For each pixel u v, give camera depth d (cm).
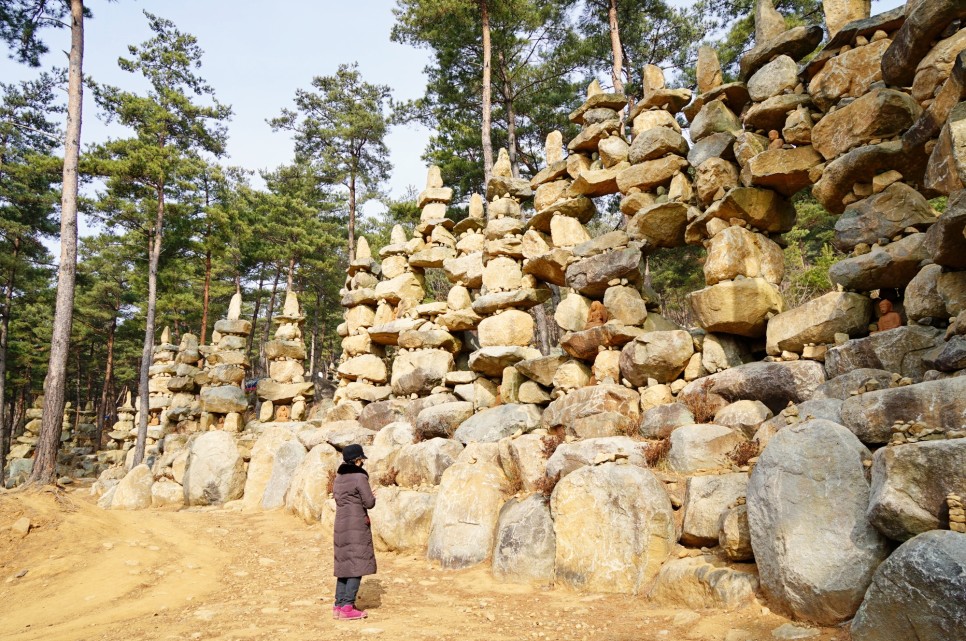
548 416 1034
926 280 683
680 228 1055
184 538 1130
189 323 4619
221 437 1647
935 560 407
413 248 1625
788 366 786
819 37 922
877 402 571
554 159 1299
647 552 683
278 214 3772
